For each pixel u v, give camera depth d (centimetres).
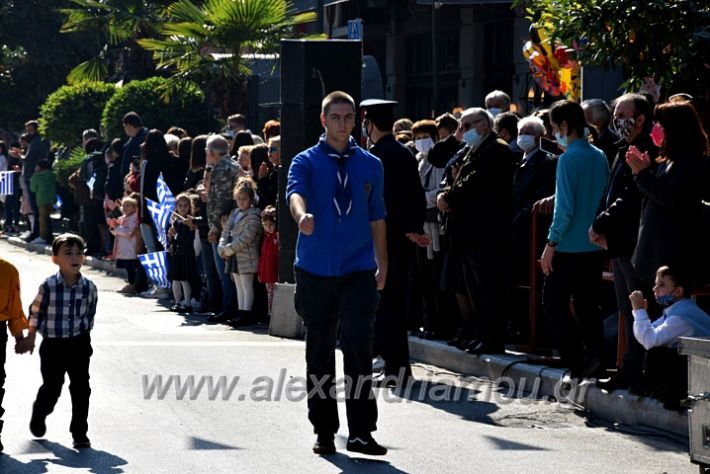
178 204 2119
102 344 1702
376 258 1102
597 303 1304
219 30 3022
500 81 3203
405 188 1414
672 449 1120
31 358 1527
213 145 1991
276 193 1928
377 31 3706
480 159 1443
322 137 1099
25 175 3522
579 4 1491
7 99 4922
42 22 4622
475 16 3275
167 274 2186
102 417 1212
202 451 1076
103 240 3078
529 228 1505
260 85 3169
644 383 1205
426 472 1014
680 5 1448
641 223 1167
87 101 3400
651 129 1255
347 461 1046
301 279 1079
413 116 3638
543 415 1262
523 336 1538
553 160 1506
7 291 1102
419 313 1678
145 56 4106
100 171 2858
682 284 1141
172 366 1519
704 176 1119
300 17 3108
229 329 1900
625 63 1516
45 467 1019
